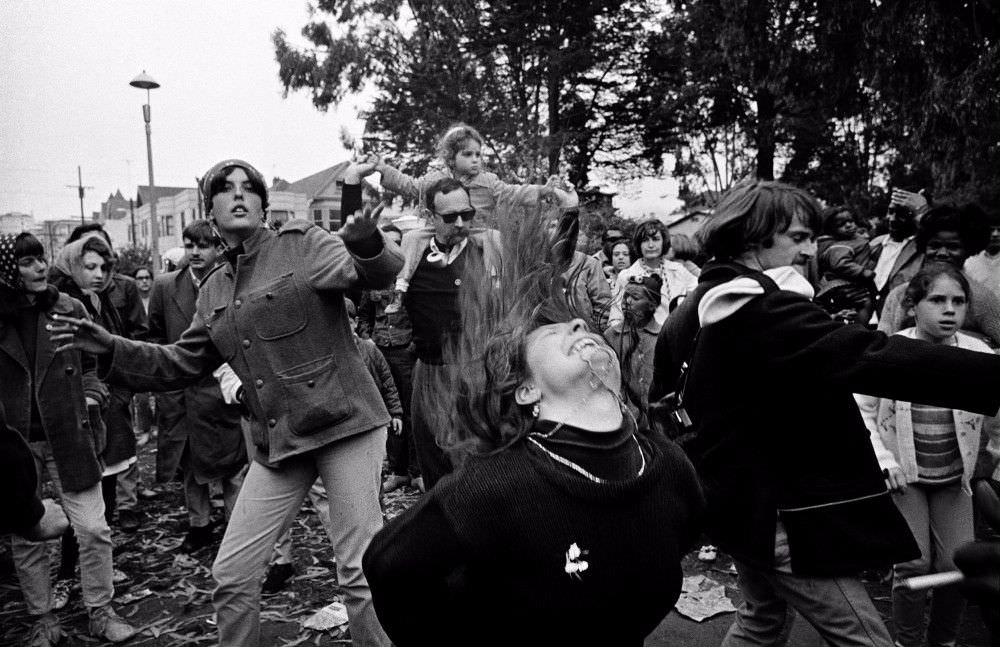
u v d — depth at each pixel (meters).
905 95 9.03
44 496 5.30
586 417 1.28
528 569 1.18
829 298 3.19
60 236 69.50
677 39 20.48
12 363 3.14
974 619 3.13
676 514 1.29
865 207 18.56
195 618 3.49
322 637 3.25
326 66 21.72
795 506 1.90
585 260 1.50
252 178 2.63
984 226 3.34
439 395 1.47
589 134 22.98
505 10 21.31
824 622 1.93
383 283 2.38
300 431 2.56
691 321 2.21
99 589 3.30
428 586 1.25
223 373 2.97
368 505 2.65
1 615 3.56
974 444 2.53
